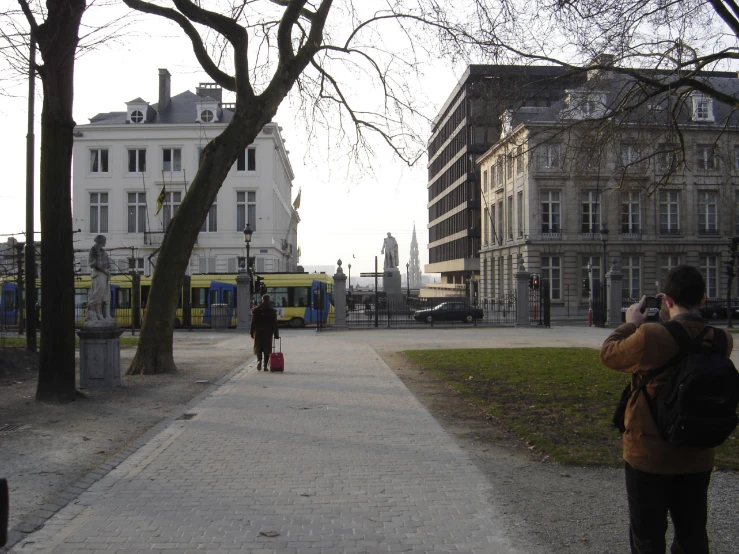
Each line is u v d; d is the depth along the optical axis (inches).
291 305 1456.7
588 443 293.7
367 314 1676.9
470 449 289.6
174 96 2105.1
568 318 1861.5
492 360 677.3
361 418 361.1
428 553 171.0
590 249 1934.1
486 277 2399.1
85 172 1932.8
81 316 1416.1
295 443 300.7
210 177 545.6
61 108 403.9
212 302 1419.8
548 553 171.3
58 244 409.4
